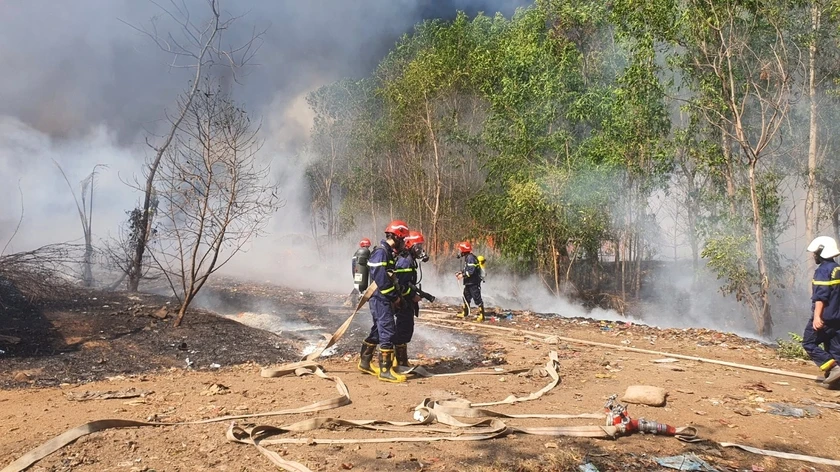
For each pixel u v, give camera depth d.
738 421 5.80
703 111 16.44
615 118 19.05
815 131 16.30
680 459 4.77
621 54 21.00
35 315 9.77
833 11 14.73
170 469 4.41
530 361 8.70
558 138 20.97
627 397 6.40
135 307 10.76
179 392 6.77
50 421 5.55
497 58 23.16
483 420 5.38
